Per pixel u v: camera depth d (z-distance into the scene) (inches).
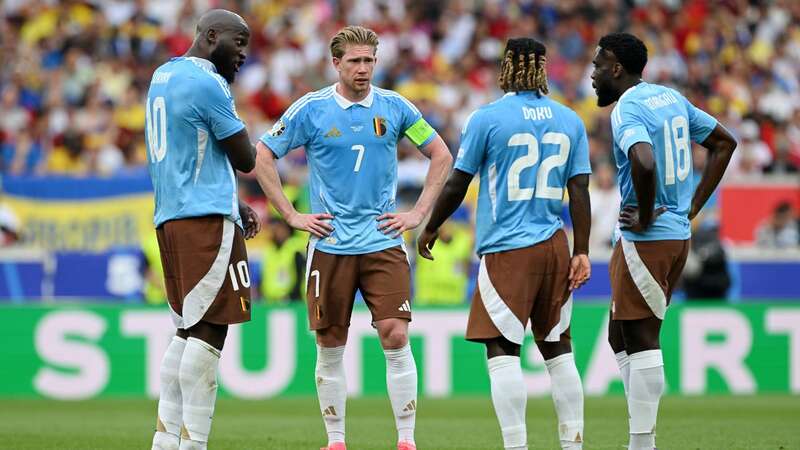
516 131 893.2
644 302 934.4
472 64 2851.9
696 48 3024.1
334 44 983.6
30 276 1991.9
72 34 2856.8
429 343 1749.5
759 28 3120.1
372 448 1126.4
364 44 976.9
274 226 1889.8
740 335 1787.6
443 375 1749.5
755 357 1788.9
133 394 1728.6
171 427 906.1
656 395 935.0
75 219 2033.7
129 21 2901.1
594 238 2130.9
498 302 892.0
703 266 1927.9
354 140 982.4
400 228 988.6
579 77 2847.0
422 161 2188.7
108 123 2568.9
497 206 897.5
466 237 1923.0
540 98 912.9
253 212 988.6
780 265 2010.3
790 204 2053.4
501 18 2994.6
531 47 908.6
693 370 1776.6
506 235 893.8
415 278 1927.9
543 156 900.0
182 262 882.1
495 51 2901.1
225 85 887.1
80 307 1738.4
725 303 1787.6
